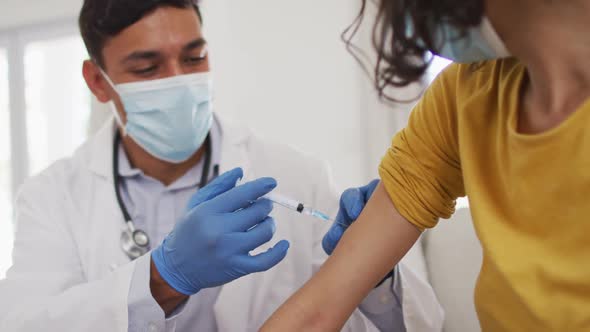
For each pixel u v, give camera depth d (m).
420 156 0.99
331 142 2.43
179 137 1.49
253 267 1.16
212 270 1.17
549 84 0.77
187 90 1.45
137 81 1.45
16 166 4.30
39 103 4.39
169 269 1.21
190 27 1.44
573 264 0.75
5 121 4.46
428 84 1.05
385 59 0.81
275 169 1.66
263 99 2.50
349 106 2.41
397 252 1.02
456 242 1.87
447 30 0.75
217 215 1.17
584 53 0.73
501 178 0.85
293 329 1.02
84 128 4.32
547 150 0.76
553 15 0.72
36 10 4.01
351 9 2.41
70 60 4.33
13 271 1.45
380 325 1.42
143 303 1.21
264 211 1.20
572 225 0.75
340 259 1.04
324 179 1.67
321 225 1.62
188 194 1.62
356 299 1.02
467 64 0.95
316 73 2.45
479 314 0.90
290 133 2.47
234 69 2.52
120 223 1.52
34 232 1.51
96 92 1.62
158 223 1.58
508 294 0.83
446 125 0.97
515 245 0.81
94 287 1.26
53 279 1.41
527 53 0.76
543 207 0.78
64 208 1.56
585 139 0.72
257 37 2.51
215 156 1.64
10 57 4.36
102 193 1.56
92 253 1.49
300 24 2.47
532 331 0.81
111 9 1.39
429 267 1.95
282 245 1.20
